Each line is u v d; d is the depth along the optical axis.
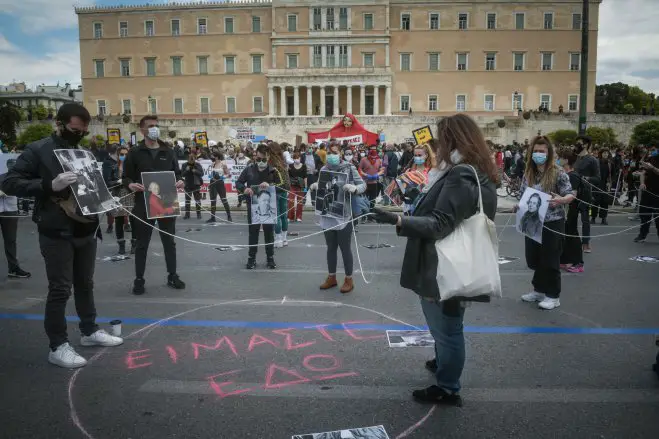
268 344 4.99
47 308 4.50
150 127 6.95
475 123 3.56
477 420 3.55
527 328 5.50
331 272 7.19
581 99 17.94
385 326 5.52
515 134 54.97
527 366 4.48
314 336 5.21
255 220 8.34
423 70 66.56
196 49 68.12
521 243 11.12
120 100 69.25
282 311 6.09
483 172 3.48
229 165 19.64
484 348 4.91
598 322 5.72
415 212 3.64
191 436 3.34
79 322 5.48
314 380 4.18
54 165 4.35
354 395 3.92
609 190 17.11
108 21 68.75
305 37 66.00
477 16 65.50
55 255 4.45
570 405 3.77
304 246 10.76
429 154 7.57
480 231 3.39
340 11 66.06
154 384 4.12
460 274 3.32
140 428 3.45
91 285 4.91
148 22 68.38
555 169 6.24
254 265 8.58
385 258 9.41
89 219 4.59
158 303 6.45
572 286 7.42
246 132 26.23
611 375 4.30
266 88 67.62
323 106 64.50
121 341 5.00
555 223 6.14
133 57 68.75
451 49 66.06
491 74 65.94
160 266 8.74
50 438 3.33
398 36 66.44
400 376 4.26
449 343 3.65
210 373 4.32
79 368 4.44
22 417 3.60
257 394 3.94
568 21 64.88
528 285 7.48
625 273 8.28
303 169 14.92
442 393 3.76
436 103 66.81
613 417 3.60
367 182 15.02
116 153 11.63
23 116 64.00
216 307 6.25
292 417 3.59
